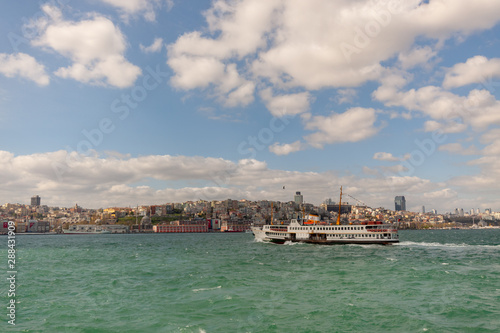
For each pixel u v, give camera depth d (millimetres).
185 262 91312
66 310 40719
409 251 114562
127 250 148500
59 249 160125
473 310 38938
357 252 109938
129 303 43844
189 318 36938
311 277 61344
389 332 32156
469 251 117875
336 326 33844
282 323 34844
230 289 51406
